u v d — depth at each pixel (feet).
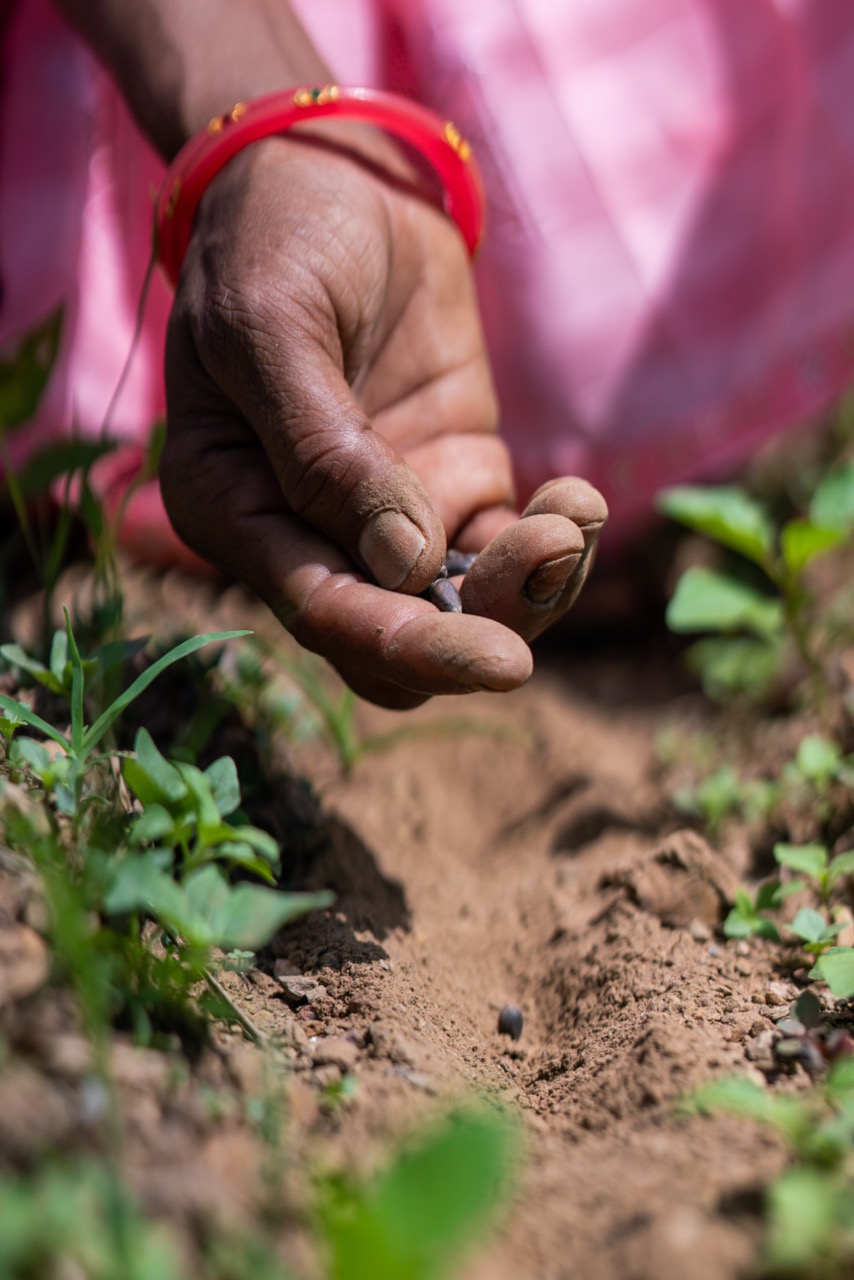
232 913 1.15
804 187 2.31
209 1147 1.10
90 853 1.22
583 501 1.35
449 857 1.81
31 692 1.51
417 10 2.14
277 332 1.38
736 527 1.77
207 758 1.61
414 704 1.49
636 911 1.54
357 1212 1.03
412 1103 1.25
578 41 2.18
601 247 2.23
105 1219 1.02
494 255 2.23
